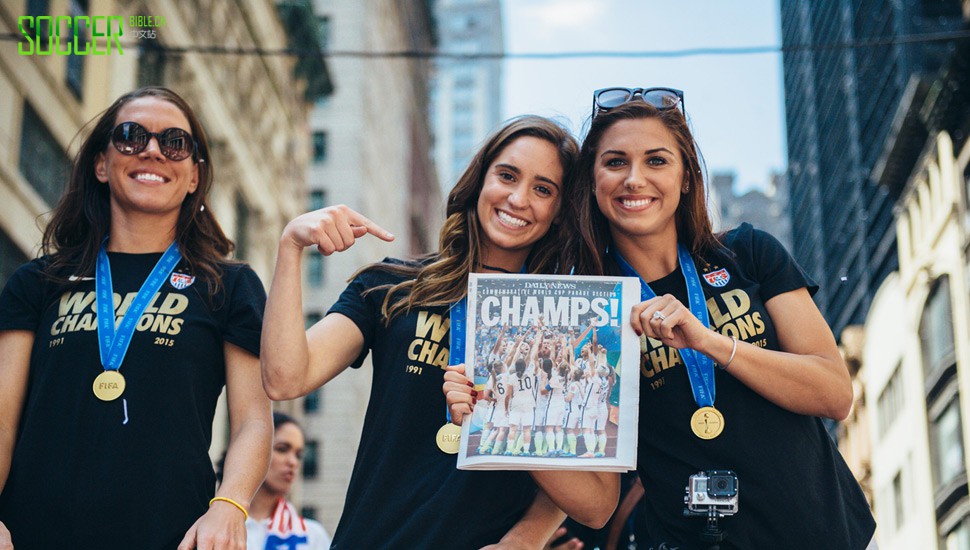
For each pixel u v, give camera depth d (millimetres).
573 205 4254
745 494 3898
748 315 4062
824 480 4000
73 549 3928
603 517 4070
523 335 3863
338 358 4062
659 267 4227
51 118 19766
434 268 4188
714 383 4000
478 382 3822
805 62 56375
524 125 4336
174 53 26547
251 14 34688
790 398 3904
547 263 4383
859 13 46594
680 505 3963
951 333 26328
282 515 6980
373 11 57438
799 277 4125
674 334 3846
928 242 28766
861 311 41938
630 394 3791
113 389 4039
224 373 4297
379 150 59281
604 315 3877
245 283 4359
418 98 77938
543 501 4145
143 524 3961
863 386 32594
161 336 4137
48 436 4012
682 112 4168
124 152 4258
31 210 19109
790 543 3887
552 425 3768
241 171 32844
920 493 26500
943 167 28172
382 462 4012
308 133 44688
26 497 3973
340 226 3838
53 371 4082
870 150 43500
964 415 25016
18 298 4242
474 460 3723
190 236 4410
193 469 4070
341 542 3973
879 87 43281
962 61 27047
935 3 41000
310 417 46719
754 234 4246
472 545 3965
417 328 4129
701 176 4184
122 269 4293
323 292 48625
